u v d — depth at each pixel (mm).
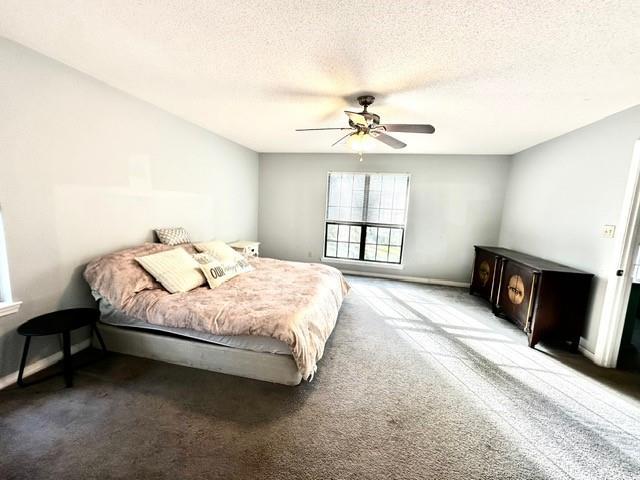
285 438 1535
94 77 2262
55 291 2119
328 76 2061
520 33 1458
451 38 1529
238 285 2684
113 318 2275
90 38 1700
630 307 2676
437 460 1438
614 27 1364
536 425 1706
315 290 2592
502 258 3438
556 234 3156
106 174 2445
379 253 5188
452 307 3719
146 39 1685
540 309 2666
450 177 4684
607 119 2555
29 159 1896
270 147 4840
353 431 1604
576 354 2623
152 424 1594
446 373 2230
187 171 3461
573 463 1452
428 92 2254
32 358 2006
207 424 1611
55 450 1403
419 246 4941
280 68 1975
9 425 1542
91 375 2018
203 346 2084
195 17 1453
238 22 1480
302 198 5324
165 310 2098
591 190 2705
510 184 4359
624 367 2404
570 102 2309
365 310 3539
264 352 1990
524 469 1406
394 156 4852
